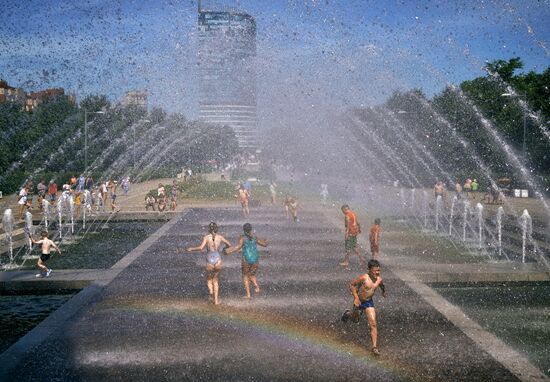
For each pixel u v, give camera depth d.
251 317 10.78
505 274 14.37
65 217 31.94
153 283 13.84
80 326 10.21
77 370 8.12
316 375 7.93
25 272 14.90
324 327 10.16
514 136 63.59
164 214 32.56
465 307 11.95
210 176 98.62
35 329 10.00
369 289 8.93
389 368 8.20
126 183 50.09
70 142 72.12
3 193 50.00
